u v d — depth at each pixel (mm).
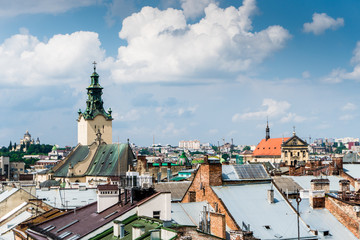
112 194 77062
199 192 87000
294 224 77812
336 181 114188
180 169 195250
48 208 110500
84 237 66688
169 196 70062
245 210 79812
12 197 113188
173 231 55656
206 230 71938
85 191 132375
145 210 69062
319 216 81500
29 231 82688
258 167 91125
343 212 80312
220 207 79875
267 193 83250
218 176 85688
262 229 75625
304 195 90000
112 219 68562
